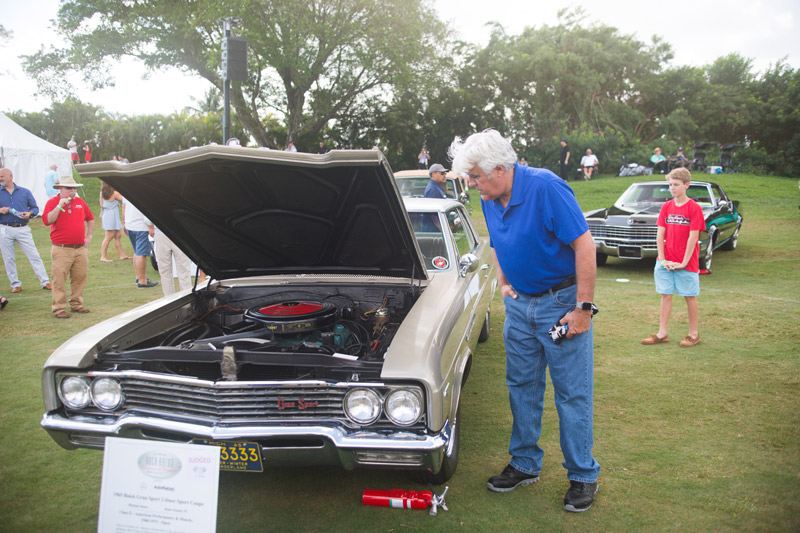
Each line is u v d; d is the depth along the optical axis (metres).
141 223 7.16
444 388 2.27
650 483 2.63
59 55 22.16
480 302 3.86
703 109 35.12
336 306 3.18
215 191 2.67
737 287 6.71
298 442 2.22
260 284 3.49
